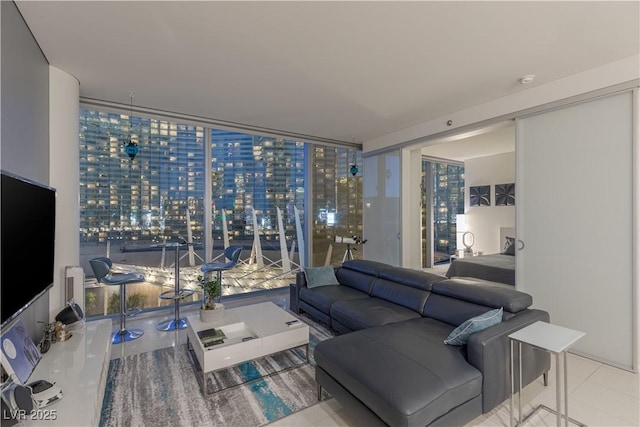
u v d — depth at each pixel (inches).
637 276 99.4
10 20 72.2
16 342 66.5
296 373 98.7
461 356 74.7
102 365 76.1
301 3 74.7
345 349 78.7
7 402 53.4
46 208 83.4
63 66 105.5
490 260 193.0
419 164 220.4
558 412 66.1
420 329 92.0
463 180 297.6
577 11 77.9
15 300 64.6
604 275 106.9
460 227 278.2
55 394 61.9
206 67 107.7
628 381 94.6
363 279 141.6
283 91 129.1
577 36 89.2
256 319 110.7
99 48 94.6
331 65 106.8
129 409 80.4
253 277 189.8
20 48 78.2
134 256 154.0
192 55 99.7
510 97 133.0
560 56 100.7
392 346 79.0
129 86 122.9
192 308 161.0
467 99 138.9
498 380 72.4
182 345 119.3
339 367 73.4
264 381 94.0
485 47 95.2
